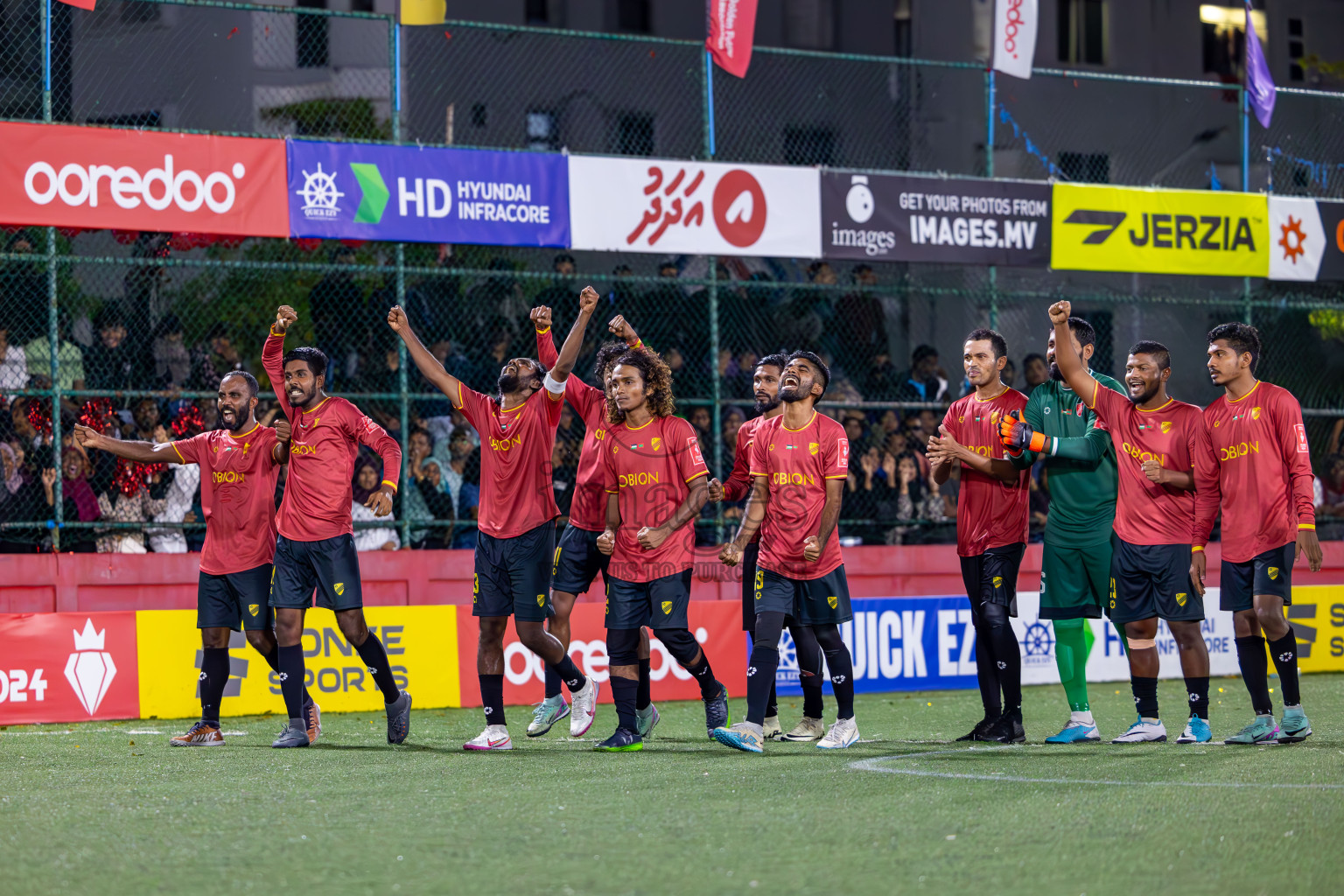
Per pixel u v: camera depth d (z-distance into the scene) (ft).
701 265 65.57
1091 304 76.23
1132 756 32.68
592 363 63.67
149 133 49.88
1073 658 37.29
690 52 81.30
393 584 52.80
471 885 19.85
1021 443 36.63
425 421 59.93
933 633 56.59
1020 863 20.80
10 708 46.14
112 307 57.82
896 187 58.85
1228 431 35.27
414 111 74.95
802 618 35.88
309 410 37.40
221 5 51.90
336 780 30.37
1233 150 89.86
